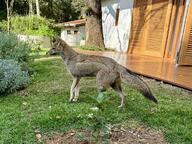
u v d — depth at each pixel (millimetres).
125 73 1085
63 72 1888
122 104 1117
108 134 864
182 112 1068
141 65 2129
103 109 1092
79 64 1134
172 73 1794
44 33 5098
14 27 4941
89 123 935
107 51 3404
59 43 1168
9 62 1600
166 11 2684
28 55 1989
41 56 2641
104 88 1110
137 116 1021
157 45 2809
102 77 1100
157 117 1011
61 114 1009
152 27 2900
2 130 913
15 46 1920
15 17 5316
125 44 3533
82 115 996
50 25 5953
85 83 1528
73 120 965
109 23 4168
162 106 1141
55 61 2393
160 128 930
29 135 878
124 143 834
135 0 3291
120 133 894
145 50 3027
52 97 1283
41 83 1587
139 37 3180
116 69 1096
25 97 1318
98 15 3547
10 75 1433
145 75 1714
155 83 1573
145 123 964
